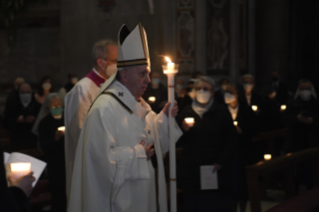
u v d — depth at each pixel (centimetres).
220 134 336
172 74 235
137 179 210
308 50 1514
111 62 271
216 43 965
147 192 221
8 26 868
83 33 873
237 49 1031
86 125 214
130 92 224
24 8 863
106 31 864
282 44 1165
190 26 905
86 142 209
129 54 218
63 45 885
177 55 908
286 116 537
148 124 237
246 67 1116
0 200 132
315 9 1499
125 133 216
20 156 179
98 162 204
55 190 380
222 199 332
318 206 261
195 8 900
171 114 236
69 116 274
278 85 970
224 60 1002
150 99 645
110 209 206
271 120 579
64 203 381
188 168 336
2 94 899
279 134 556
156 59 866
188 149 340
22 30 912
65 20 878
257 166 340
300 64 1514
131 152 210
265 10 1168
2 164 136
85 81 277
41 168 179
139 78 219
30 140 546
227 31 1009
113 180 203
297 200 267
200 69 908
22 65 920
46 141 386
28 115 557
